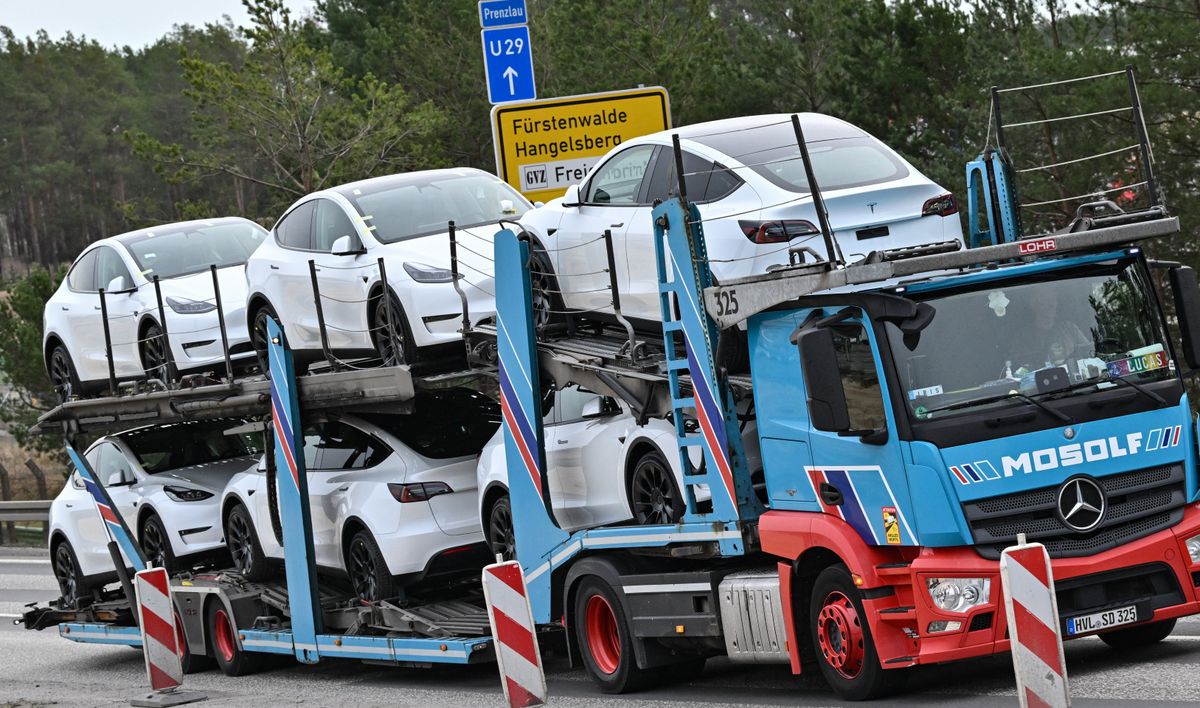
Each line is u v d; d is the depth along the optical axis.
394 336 25.38
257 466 29.81
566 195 23.39
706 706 18.97
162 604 25.58
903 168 20.16
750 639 18.69
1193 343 17.33
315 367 27.88
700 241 18.83
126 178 199.12
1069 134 47.59
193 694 25.39
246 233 34.44
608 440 21.41
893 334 16.38
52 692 28.86
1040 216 48.72
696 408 18.89
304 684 27.08
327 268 27.30
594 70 67.31
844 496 16.95
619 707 19.86
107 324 32.25
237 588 29.19
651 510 20.70
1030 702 13.91
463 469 25.42
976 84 54.16
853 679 17.27
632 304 21.55
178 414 30.34
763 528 18.09
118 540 31.80
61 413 33.59
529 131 38.22
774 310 17.72
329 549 26.88
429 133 71.44
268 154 68.31
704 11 67.00
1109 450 16.44
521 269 22.22
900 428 16.17
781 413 17.75
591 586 21.28
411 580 25.00
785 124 21.36
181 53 66.94
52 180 198.62
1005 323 16.67
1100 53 46.72
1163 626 19.00
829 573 17.44
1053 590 14.13
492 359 23.94
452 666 26.98
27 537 61.53
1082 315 16.95
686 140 21.17
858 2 58.94
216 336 31.39
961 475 15.96
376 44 84.94
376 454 26.11
